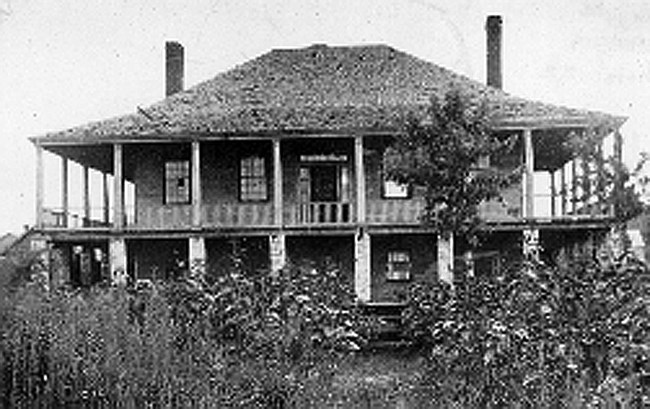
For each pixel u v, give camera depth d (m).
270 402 13.38
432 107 26.84
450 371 14.44
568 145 27.20
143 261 36.50
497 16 40.78
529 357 12.13
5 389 11.77
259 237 35.44
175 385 12.46
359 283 33.06
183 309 15.81
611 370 10.64
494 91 36.94
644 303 11.42
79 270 39.78
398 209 35.38
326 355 16.80
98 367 12.63
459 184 26.30
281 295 16.61
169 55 42.59
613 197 23.69
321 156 36.12
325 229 33.41
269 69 39.59
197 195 33.88
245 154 36.19
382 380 17.66
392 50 40.25
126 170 40.94
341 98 36.88
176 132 33.66
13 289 10.98
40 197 33.88
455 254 34.62
